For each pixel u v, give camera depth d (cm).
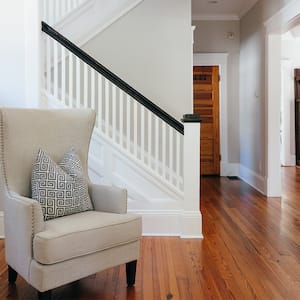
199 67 727
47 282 211
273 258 300
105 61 457
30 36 354
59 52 376
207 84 729
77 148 285
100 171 362
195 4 639
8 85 357
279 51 532
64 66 356
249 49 645
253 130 623
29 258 219
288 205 486
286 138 886
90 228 226
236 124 733
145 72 460
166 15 458
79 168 268
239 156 733
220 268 280
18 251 232
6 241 251
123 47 457
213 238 351
